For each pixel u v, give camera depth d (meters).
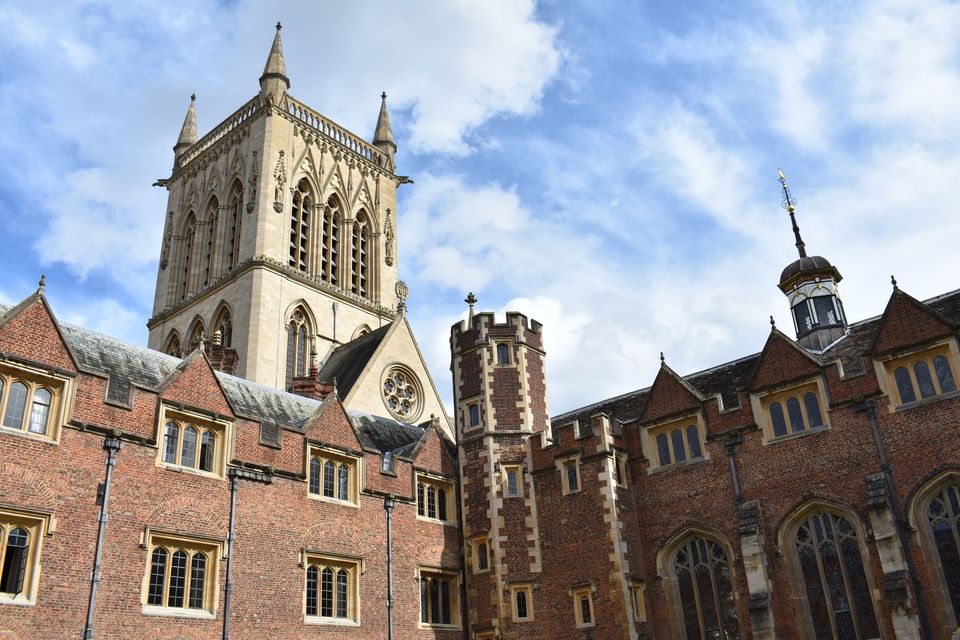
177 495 28.89
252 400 36.53
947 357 30.75
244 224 67.06
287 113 71.62
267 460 32.19
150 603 27.36
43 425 26.47
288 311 63.97
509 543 37.69
